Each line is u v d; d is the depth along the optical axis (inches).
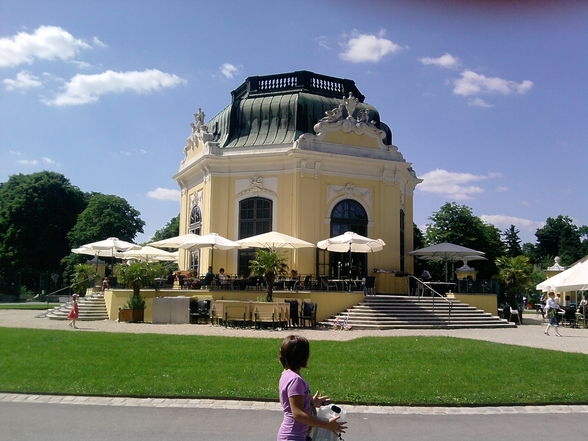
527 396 379.6
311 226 1095.6
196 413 333.4
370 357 515.5
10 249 2086.6
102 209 2122.3
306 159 1103.0
